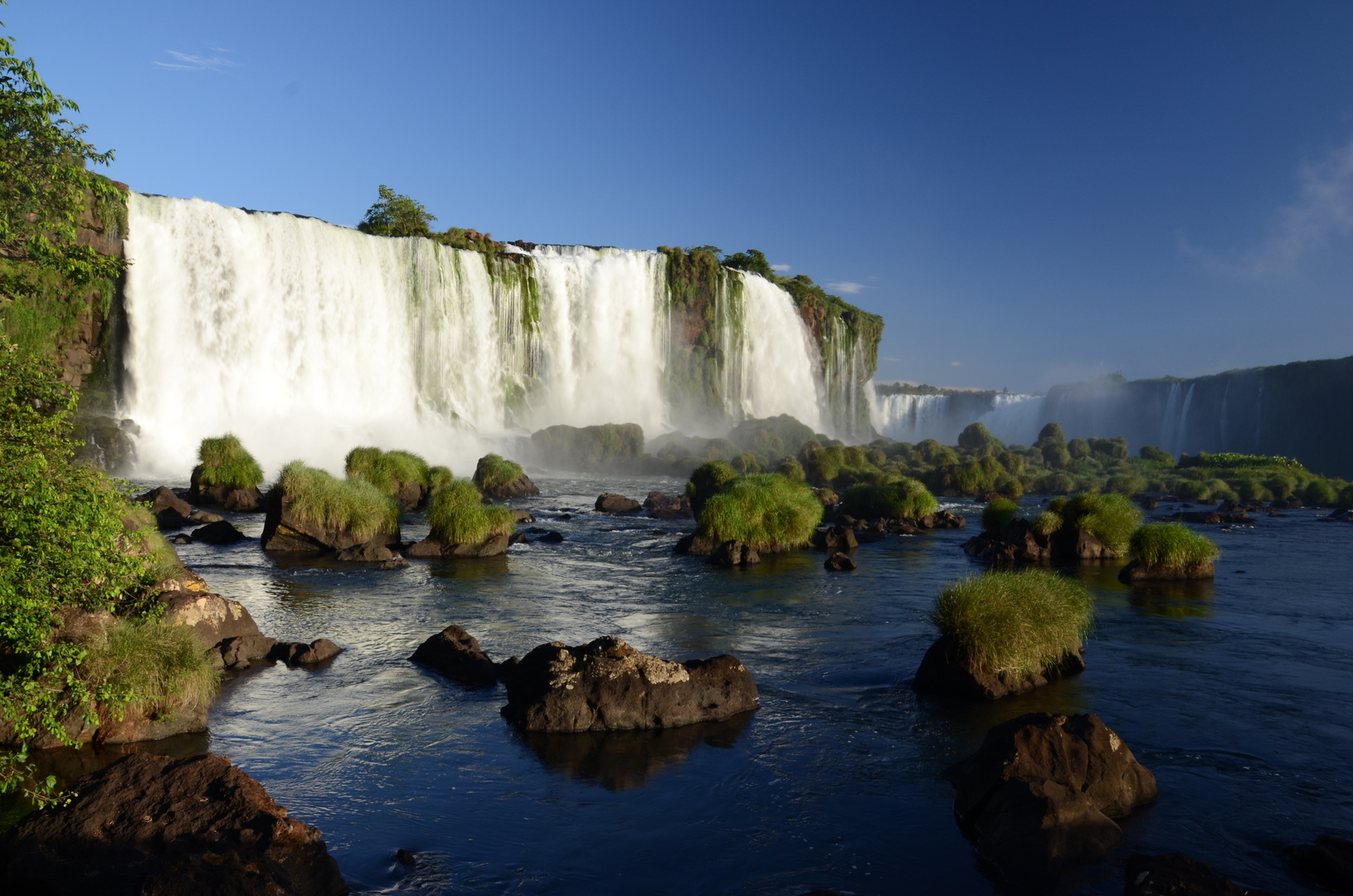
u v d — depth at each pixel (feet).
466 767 30.66
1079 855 24.39
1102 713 38.11
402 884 22.40
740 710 37.52
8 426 26.78
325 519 81.76
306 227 202.80
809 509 97.55
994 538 96.73
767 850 24.99
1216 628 56.49
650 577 73.87
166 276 176.24
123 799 23.06
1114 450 293.43
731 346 322.14
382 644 47.70
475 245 268.62
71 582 27.84
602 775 30.30
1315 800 29.25
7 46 42.78
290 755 31.19
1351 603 66.39
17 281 60.64
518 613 56.95
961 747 33.63
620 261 291.17
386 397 218.59
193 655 34.27
